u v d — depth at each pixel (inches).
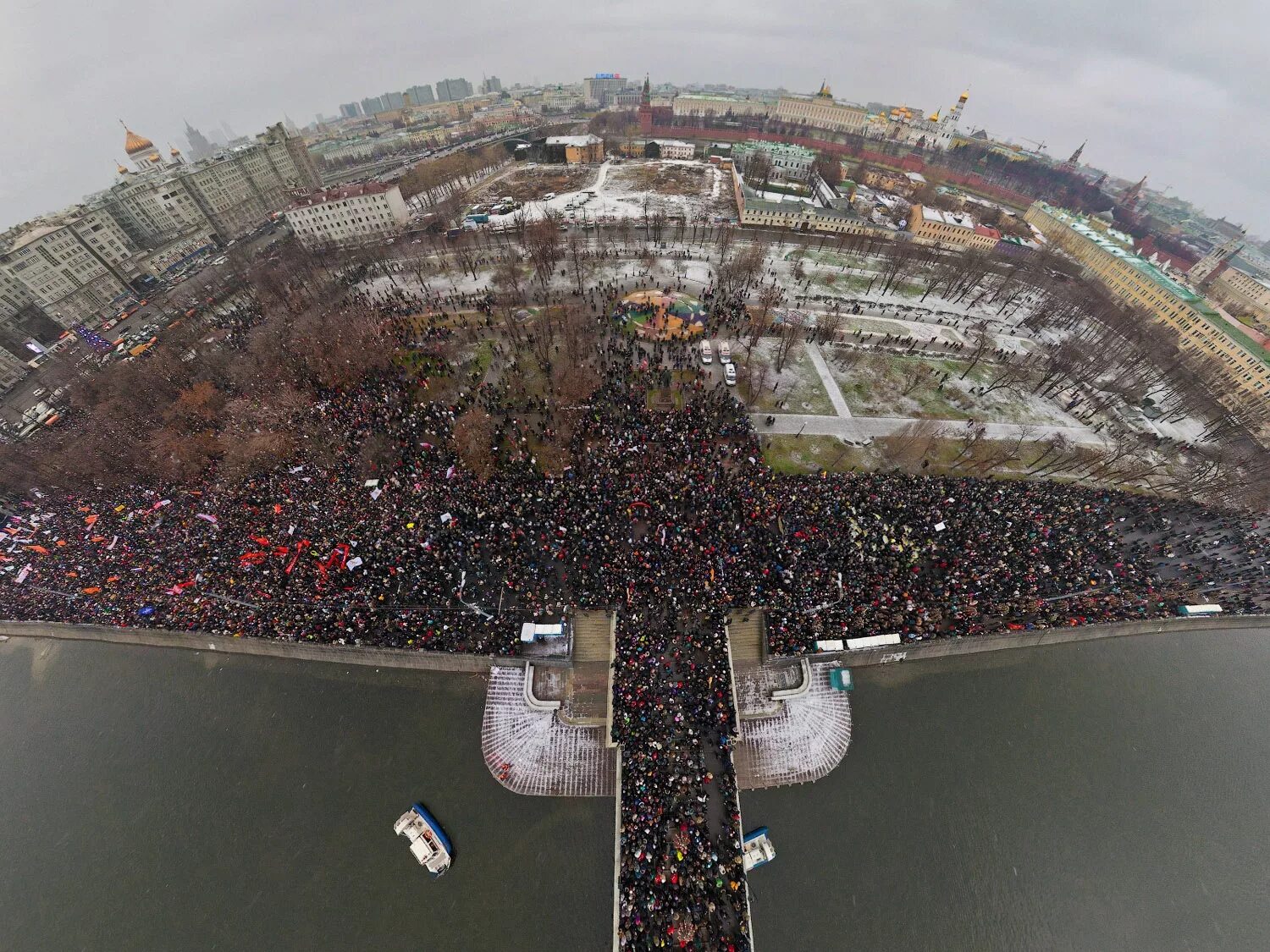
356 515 3034.0
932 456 3794.3
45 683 2689.5
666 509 3034.0
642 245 6668.3
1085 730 2591.0
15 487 3408.0
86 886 2130.9
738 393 4217.5
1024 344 5423.2
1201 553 3174.2
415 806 2225.6
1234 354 5319.9
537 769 2326.5
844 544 2906.0
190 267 7076.8
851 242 7116.1
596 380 4151.1
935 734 2518.5
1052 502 3353.8
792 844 2164.1
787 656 2541.8
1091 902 2118.6
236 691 2615.7
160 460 3501.5
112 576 2876.5
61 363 4857.3
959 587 2787.9
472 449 3393.2
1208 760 2541.8
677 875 1943.9
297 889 2087.8
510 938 1964.8
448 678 2605.8
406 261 6427.2
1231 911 2127.2
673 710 2333.9
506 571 2783.0
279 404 3897.6
